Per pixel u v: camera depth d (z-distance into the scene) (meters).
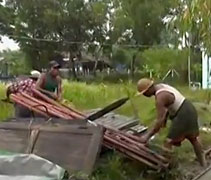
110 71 60.44
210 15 6.59
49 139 6.59
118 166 7.11
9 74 52.00
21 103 7.97
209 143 10.48
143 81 7.50
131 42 59.09
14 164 4.56
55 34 60.00
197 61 34.81
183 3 7.07
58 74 9.79
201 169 8.02
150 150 7.32
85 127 6.54
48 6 58.31
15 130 6.89
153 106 13.36
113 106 8.40
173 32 7.64
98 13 58.81
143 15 55.84
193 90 25.89
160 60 38.72
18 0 59.56
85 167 6.16
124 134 7.62
